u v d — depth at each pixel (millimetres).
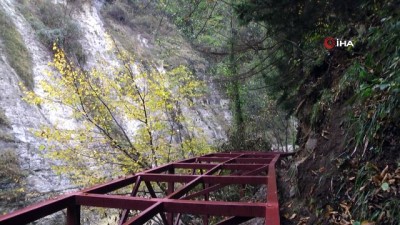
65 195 2977
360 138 3535
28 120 14484
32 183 12297
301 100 7402
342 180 3551
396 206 2584
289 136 19562
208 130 21891
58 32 20016
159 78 9961
